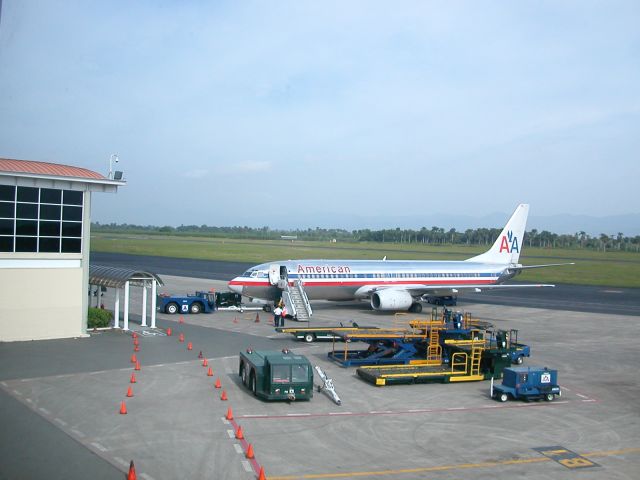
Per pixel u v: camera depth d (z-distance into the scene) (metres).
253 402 29.91
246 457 22.42
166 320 57.88
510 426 27.33
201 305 64.31
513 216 77.94
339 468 21.69
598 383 36.47
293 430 25.81
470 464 22.48
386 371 35.88
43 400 29.11
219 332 51.25
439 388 34.34
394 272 68.31
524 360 43.16
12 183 42.94
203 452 22.77
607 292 103.31
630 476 21.69
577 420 28.55
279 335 50.66
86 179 45.66
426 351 41.56
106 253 188.25
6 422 25.66
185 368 36.88
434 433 26.03
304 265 64.69
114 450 22.66
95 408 27.98
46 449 22.52
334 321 59.53
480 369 36.84
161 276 110.69
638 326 61.69
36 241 44.16
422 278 69.50
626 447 24.81
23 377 33.53
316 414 28.31
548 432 26.58
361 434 25.58
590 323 63.19
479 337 41.69
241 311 66.50
